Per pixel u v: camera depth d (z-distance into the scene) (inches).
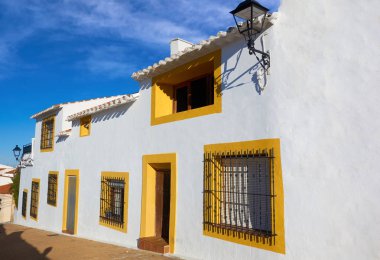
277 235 214.4
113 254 314.3
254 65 245.4
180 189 297.6
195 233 277.0
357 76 190.2
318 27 210.4
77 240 417.7
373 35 186.4
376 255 173.8
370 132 182.1
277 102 225.9
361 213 180.9
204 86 328.5
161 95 352.8
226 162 267.0
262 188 237.8
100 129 443.2
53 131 597.3
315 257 195.9
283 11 230.2
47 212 591.2
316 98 206.5
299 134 211.9
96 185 438.9
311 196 201.5
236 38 260.1
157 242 321.7
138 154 362.6
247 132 244.4
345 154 190.4
